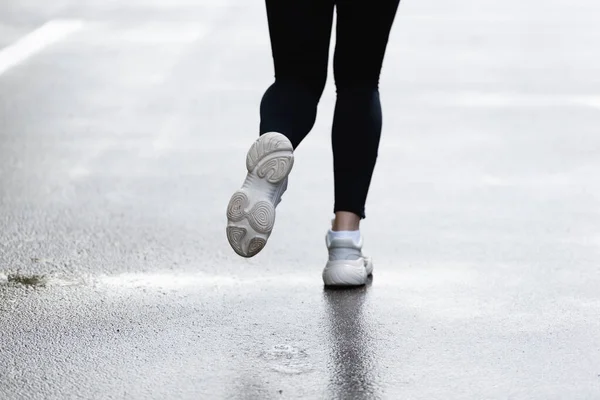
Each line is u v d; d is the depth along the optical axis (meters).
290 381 5.38
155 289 6.95
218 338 6.02
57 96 14.20
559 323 6.31
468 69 16.41
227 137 12.05
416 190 9.98
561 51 18.06
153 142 11.80
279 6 6.38
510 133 12.48
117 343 5.92
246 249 6.12
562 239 8.30
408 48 18.16
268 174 6.03
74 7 21.94
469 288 7.02
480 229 8.62
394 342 5.98
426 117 13.27
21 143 11.66
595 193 9.87
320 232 8.52
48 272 7.31
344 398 5.18
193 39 18.50
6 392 5.22
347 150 6.98
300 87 6.47
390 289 7.00
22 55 17.00
